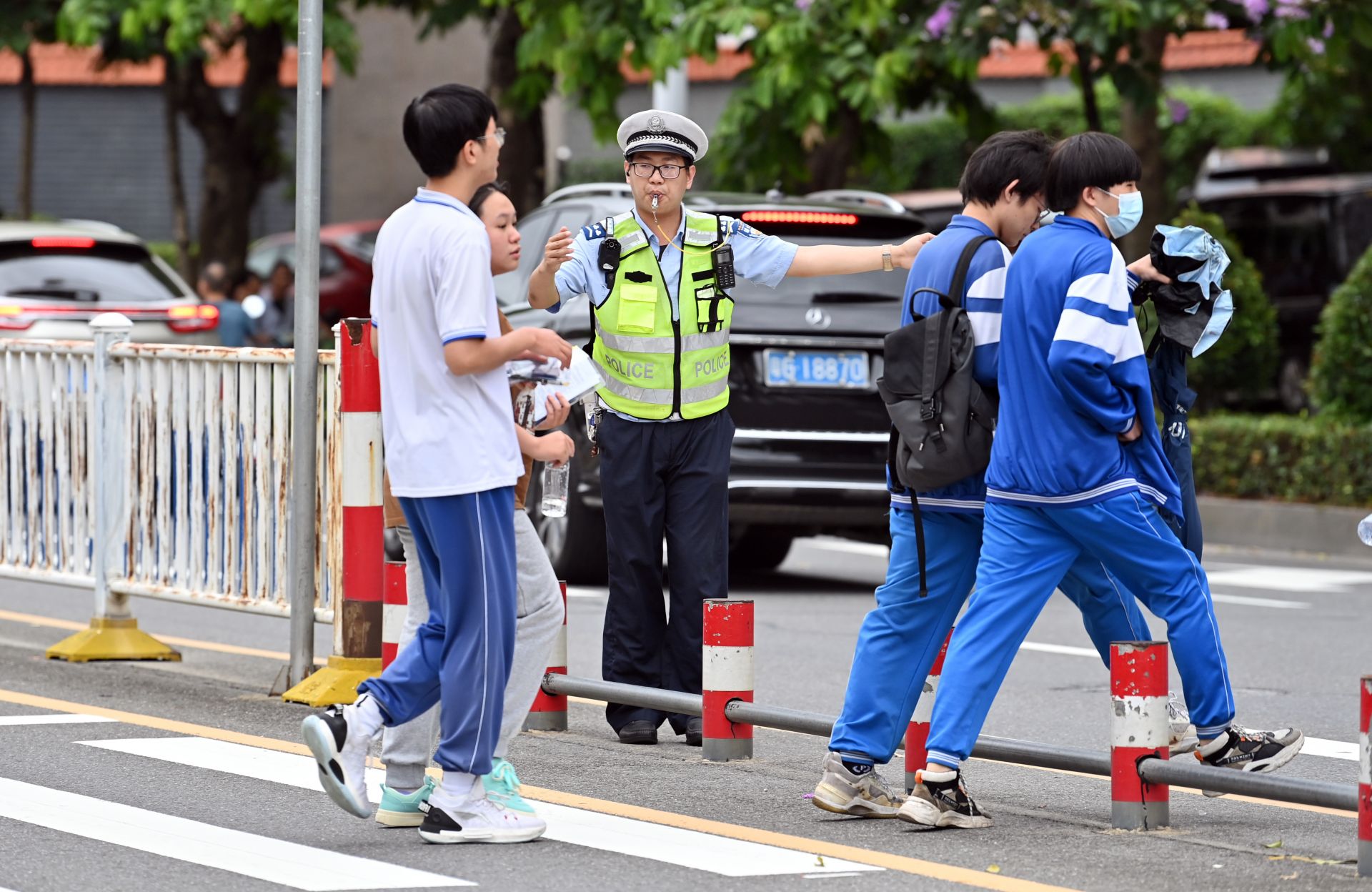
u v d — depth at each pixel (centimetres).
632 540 2322
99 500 2947
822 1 4912
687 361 2289
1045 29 4931
